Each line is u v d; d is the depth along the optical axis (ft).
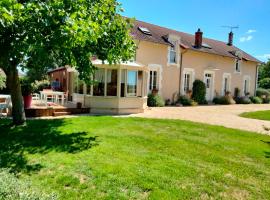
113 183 17.06
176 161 21.33
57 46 22.39
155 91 69.77
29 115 42.91
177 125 36.22
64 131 30.53
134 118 41.70
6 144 25.18
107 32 29.86
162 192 16.08
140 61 66.69
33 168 19.25
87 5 25.49
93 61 51.80
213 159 22.34
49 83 81.92
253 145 27.35
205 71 85.40
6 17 16.16
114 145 25.16
